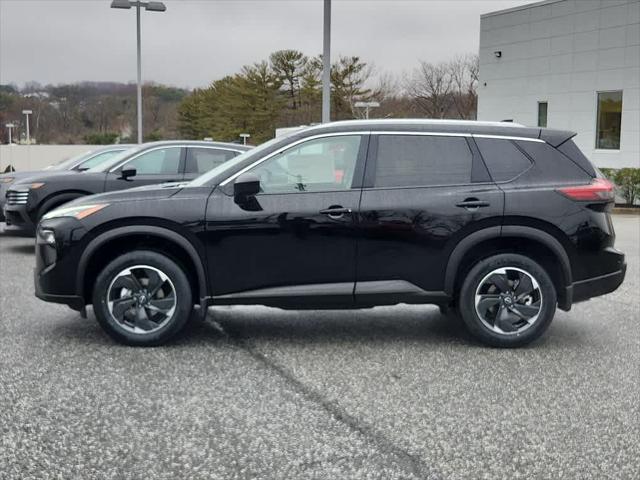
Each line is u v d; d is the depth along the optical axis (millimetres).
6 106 77875
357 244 5953
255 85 65562
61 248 5934
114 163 11336
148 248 6062
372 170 6047
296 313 7500
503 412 4645
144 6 26500
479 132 6188
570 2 23344
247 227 5914
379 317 7340
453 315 7402
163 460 3902
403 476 3746
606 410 4695
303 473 3768
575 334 6680
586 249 6074
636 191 21031
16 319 7004
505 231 5992
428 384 5180
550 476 3764
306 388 5066
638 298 8406
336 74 54938
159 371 5410
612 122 22703
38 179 11180
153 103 83250
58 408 4629
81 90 79438
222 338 6406
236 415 4547
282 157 6062
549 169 6145
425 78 48438
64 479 3676
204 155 11508
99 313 5984
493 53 26203
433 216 5957
